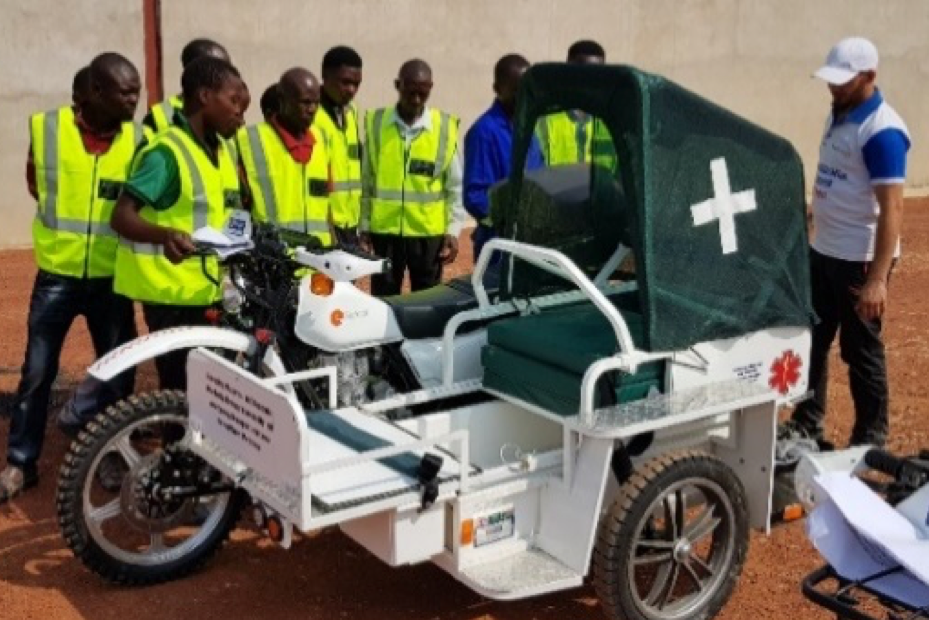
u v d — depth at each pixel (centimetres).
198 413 471
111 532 548
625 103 451
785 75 1652
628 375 465
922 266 1246
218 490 502
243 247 489
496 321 513
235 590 507
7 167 1180
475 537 449
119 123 594
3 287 1050
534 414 513
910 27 1755
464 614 490
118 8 1195
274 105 687
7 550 537
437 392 505
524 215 534
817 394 648
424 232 798
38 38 1166
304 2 1270
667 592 471
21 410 593
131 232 521
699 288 474
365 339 509
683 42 1550
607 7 1473
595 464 446
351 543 554
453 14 1361
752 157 480
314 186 667
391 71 1336
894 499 374
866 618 332
